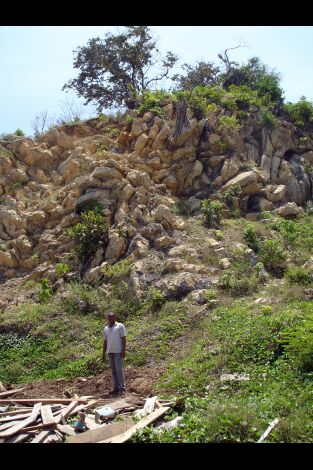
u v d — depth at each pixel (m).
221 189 20.14
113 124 24.42
